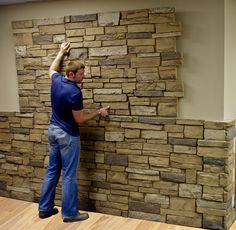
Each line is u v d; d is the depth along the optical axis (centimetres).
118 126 323
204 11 281
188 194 304
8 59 363
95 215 336
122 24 305
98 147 335
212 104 289
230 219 304
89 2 318
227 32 284
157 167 313
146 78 304
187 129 296
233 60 306
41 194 334
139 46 303
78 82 316
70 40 328
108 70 318
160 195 315
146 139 313
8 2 341
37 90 352
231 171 299
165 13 289
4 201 376
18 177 379
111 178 334
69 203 319
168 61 294
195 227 305
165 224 313
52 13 334
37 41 341
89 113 315
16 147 375
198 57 288
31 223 321
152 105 306
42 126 356
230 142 290
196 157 296
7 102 374
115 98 320
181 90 295
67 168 317
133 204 328
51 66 330
